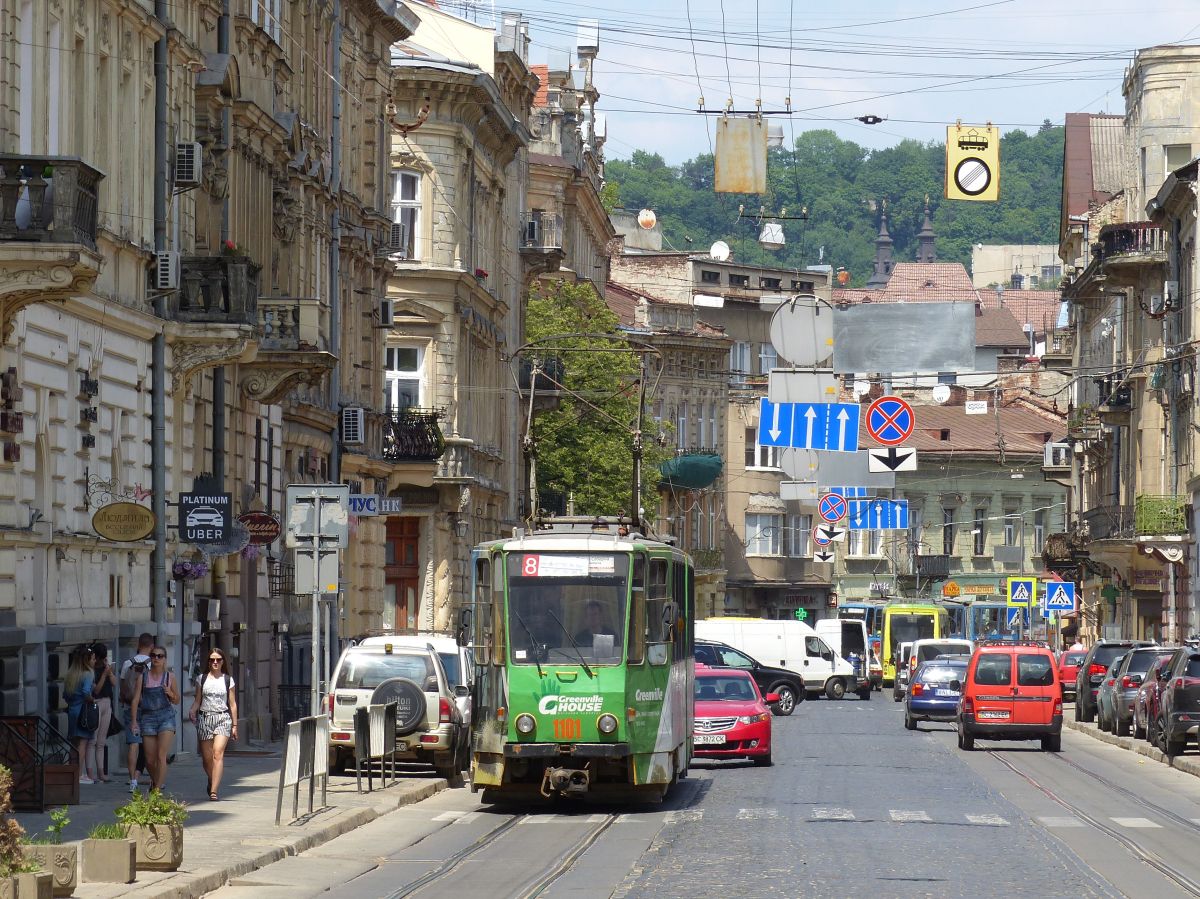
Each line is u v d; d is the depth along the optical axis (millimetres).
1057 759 58438
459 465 91438
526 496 101625
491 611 40625
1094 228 129750
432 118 92438
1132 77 114375
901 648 110938
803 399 62469
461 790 45594
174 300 51188
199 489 53875
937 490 172625
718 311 166250
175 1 52438
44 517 41875
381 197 82500
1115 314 118188
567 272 132125
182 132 53188
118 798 37312
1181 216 100062
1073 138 139250
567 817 38438
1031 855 31672
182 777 44250
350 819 35719
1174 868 30219
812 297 62406
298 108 67812
